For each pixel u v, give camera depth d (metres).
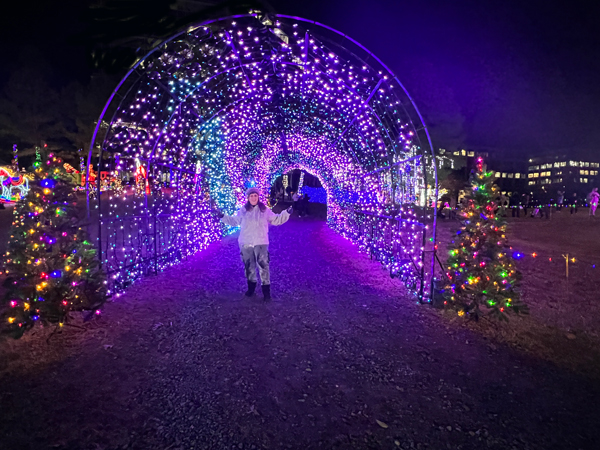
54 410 3.03
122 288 6.27
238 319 5.07
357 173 11.95
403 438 2.78
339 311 5.41
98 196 6.05
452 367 3.81
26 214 4.39
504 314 5.10
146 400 3.19
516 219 21.00
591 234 14.03
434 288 5.65
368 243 9.97
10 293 4.16
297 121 12.16
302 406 3.15
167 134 8.58
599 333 4.61
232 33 6.23
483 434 2.83
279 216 5.96
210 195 11.77
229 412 3.05
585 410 3.12
